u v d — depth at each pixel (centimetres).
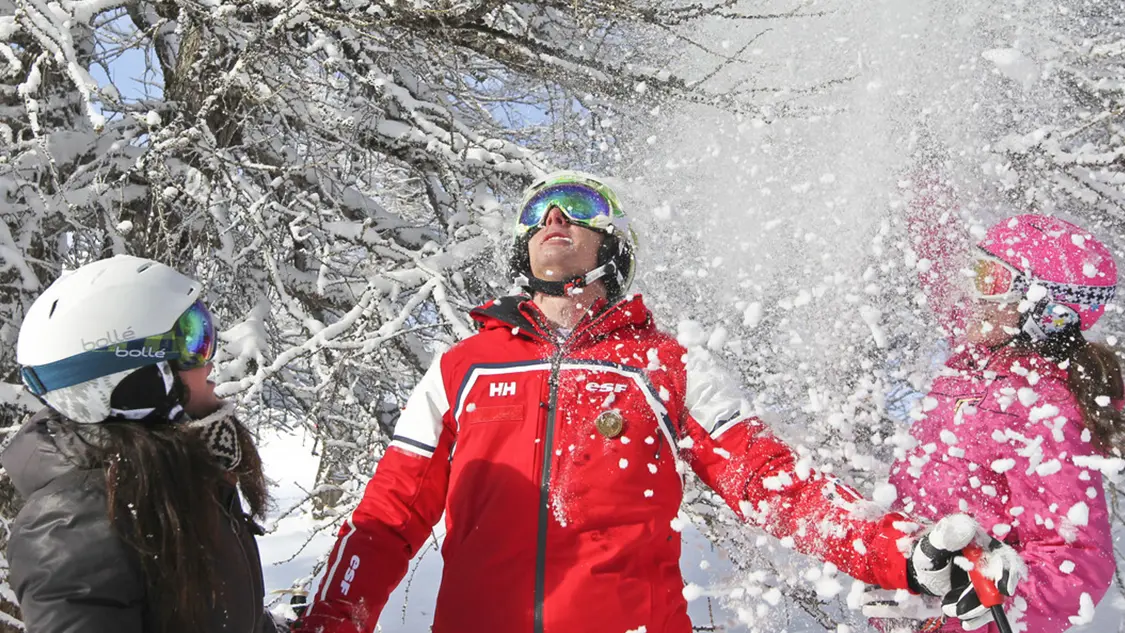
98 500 144
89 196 454
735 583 249
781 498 191
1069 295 212
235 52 436
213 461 159
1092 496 194
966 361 226
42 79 435
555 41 464
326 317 591
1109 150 387
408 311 398
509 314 206
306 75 491
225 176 457
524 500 188
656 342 205
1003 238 220
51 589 139
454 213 489
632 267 219
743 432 197
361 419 474
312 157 510
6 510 337
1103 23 389
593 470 187
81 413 152
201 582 149
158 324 157
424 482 206
